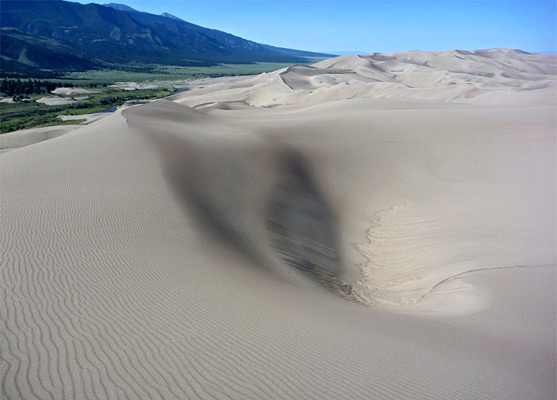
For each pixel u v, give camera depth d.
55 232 11.71
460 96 69.06
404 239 18.20
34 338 6.37
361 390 5.68
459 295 11.49
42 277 8.82
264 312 8.23
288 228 18.27
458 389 6.05
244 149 26.95
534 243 15.30
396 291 13.13
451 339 8.16
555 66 175.75
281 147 28.80
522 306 10.30
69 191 15.84
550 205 19.75
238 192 20.22
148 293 8.50
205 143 26.88
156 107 40.78
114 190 16.16
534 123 31.86
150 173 18.55
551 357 7.71
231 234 14.88
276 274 11.95
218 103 74.44
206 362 6.02
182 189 17.69
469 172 26.47
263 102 87.69
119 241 11.48
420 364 6.71
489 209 20.22
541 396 6.20
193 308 7.98
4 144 46.94
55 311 7.35
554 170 24.88
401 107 45.88
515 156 27.38
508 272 12.70
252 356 6.30
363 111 40.81
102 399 5.00
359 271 15.41
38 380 5.31
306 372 5.99
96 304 7.79
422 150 29.22
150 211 14.30
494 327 9.09
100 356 5.98
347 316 9.01
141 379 5.46
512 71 153.00
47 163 19.66
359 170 27.30
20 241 10.85
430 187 25.09
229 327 7.29
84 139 24.73
